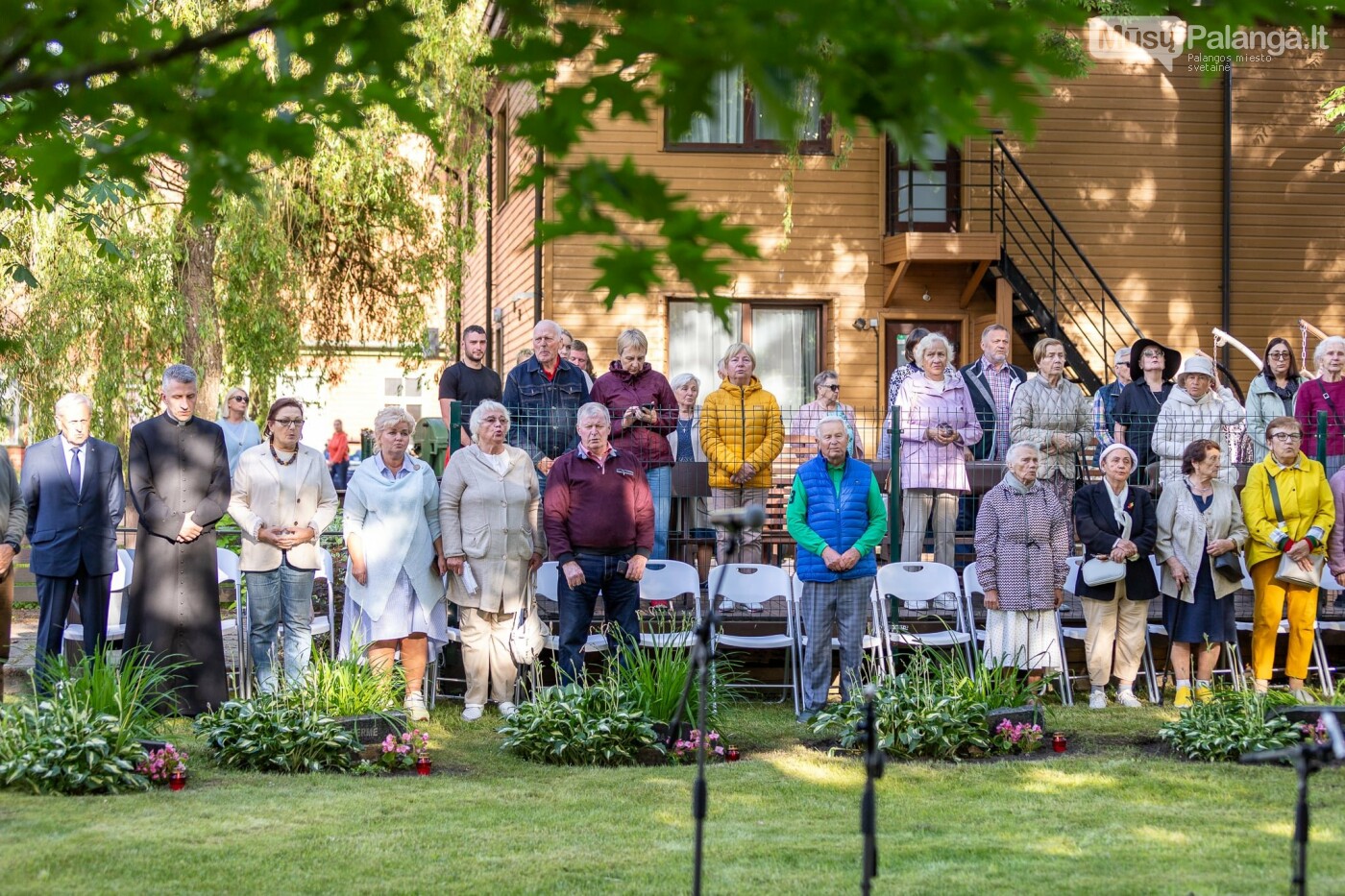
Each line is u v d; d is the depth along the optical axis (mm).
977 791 7238
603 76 2756
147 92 2891
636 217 2709
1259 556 9953
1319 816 6699
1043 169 18391
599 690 8320
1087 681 10844
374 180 17562
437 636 9414
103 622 9375
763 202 17750
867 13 2402
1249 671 10711
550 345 10664
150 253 15398
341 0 2811
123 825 6297
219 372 16656
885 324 18047
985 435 11641
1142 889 5410
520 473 9500
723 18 2402
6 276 15453
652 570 10094
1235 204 18859
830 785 7418
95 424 15820
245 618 10023
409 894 5359
